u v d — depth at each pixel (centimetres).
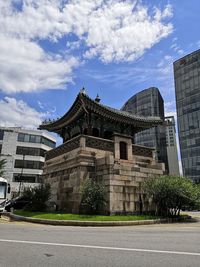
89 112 2442
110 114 2483
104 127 2555
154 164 2448
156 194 1962
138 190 2062
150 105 9100
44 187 2345
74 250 719
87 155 2156
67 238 948
